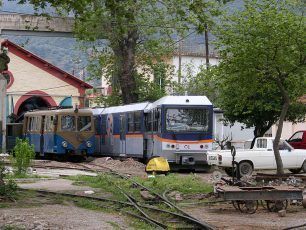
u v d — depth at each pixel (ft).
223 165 101.30
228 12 80.89
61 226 48.24
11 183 68.54
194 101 110.01
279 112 126.41
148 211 57.67
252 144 110.93
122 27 70.08
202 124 109.70
